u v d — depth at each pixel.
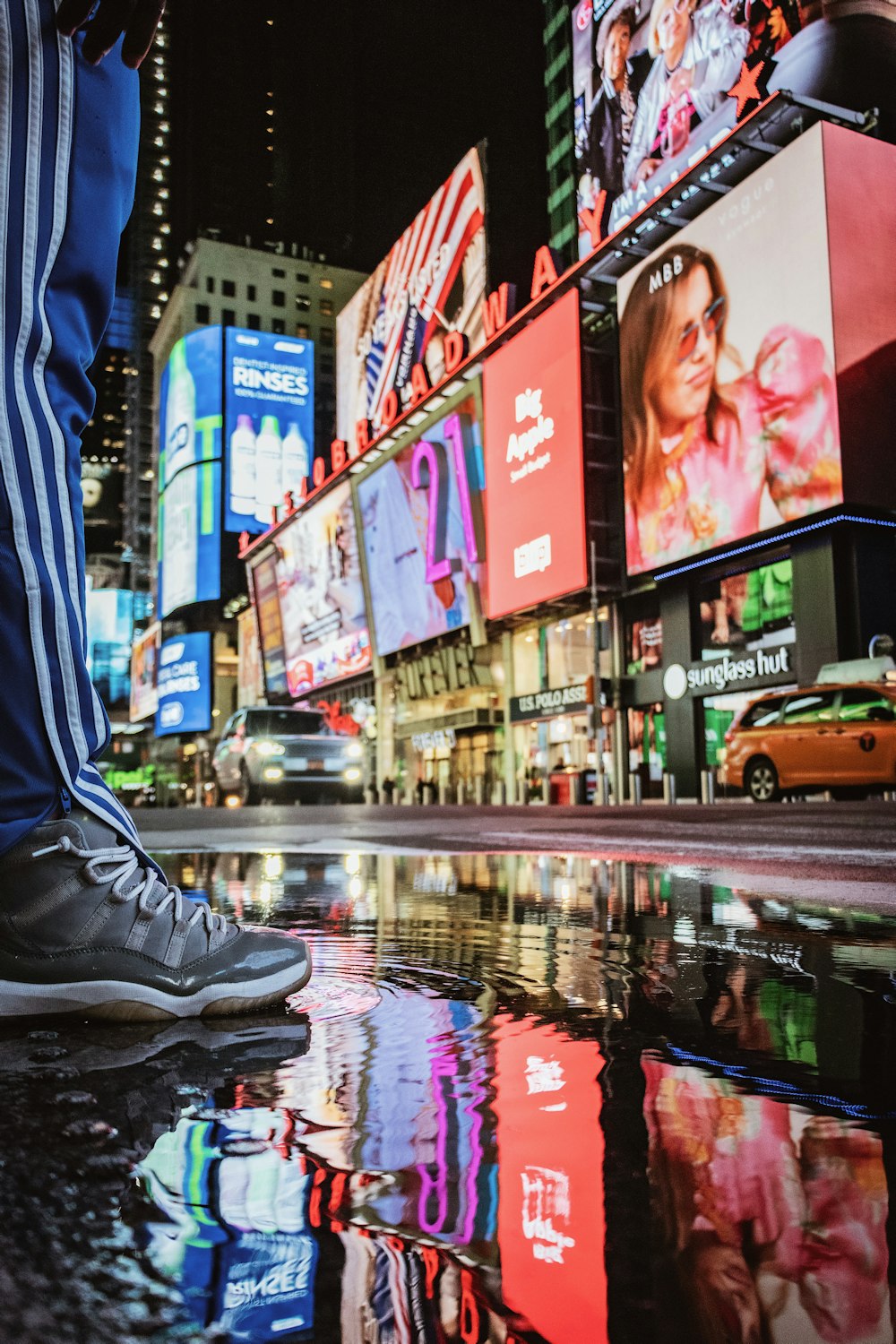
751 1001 1.24
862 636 19.11
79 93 1.33
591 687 23.81
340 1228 0.53
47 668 1.21
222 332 61.09
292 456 61.94
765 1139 0.69
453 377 31.14
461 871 3.67
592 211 25.88
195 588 59.12
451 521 31.48
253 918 2.26
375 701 38.22
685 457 22.06
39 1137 0.71
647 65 29.17
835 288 18.95
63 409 1.28
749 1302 0.44
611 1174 0.62
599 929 1.98
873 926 1.95
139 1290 0.45
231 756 17.86
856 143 19.70
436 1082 0.86
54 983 1.16
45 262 1.27
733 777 13.57
